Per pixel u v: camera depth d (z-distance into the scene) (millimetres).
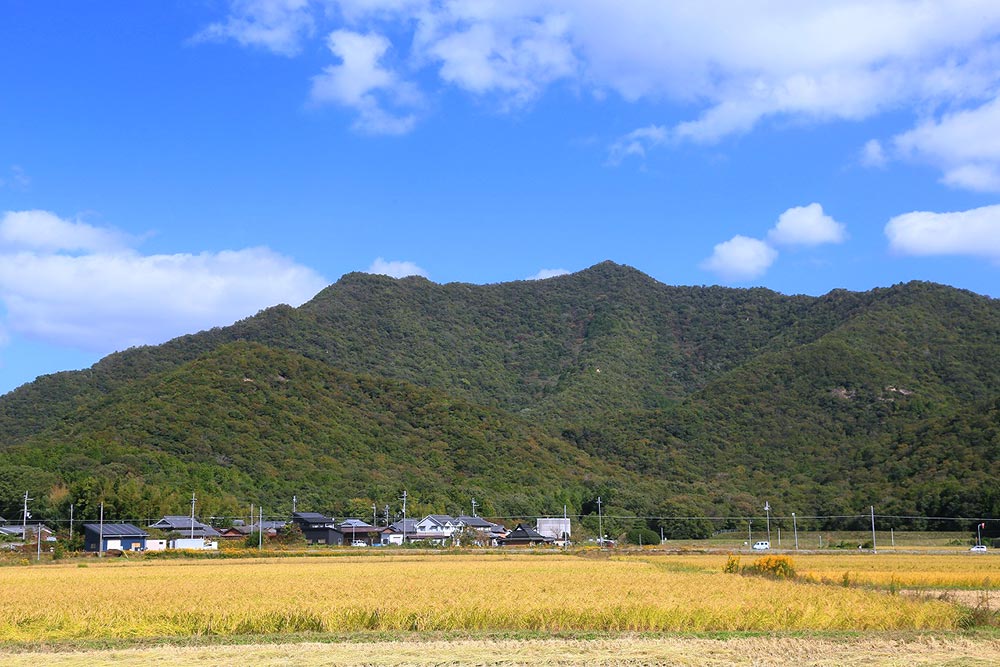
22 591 40969
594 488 157125
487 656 26484
